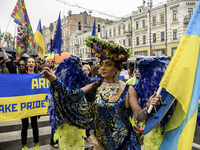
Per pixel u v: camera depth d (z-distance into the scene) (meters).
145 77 1.92
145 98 1.90
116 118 1.65
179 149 1.55
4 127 4.56
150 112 1.62
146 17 30.33
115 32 36.12
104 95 1.70
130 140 1.68
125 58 1.75
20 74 3.42
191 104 1.55
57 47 4.86
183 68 1.60
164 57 1.91
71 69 2.29
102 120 1.68
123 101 1.68
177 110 1.70
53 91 1.79
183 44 1.66
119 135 1.66
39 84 3.51
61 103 1.82
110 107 1.64
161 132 1.94
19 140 3.80
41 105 3.45
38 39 4.73
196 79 1.58
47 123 4.93
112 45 1.65
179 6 26.06
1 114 3.18
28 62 3.57
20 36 3.98
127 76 7.54
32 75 3.49
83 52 43.94
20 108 3.30
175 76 1.61
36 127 3.17
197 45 1.61
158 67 1.91
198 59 1.61
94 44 1.74
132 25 32.72
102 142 1.73
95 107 1.72
